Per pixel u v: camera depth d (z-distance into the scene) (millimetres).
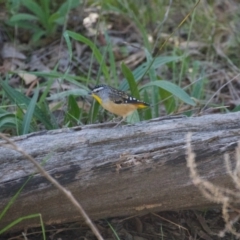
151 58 10492
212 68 13039
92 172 7004
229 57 13492
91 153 7117
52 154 7074
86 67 12836
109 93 7906
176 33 14062
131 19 14320
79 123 9484
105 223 7992
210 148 7141
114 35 13977
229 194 7324
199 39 13953
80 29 13922
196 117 7641
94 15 14414
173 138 7320
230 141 7246
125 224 8047
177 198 7344
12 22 13281
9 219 7082
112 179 7047
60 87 10164
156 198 7293
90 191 7059
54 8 14250
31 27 13383
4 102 10547
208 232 8133
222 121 7551
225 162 7137
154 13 14516
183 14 14523
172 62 12281
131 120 9023
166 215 8227
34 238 7598
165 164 7078
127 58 13320
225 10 14992
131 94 9703
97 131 7371
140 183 7137
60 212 7172
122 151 7148
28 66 12656
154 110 10039
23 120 8680
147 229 8047
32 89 11672
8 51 12977
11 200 6668
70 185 6977
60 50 12055
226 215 6773
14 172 6918
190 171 7102
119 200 7219
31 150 7094
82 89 10266
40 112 9242
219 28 14086
